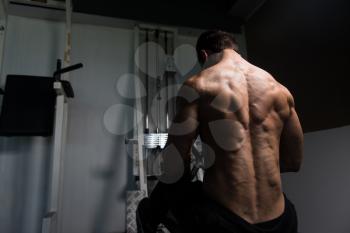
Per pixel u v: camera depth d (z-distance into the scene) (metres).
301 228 1.72
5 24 1.84
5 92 1.68
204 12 2.37
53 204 1.49
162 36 2.24
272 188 0.77
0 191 1.69
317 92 1.68
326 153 1.59
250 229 0.68
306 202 1.70
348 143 1.45
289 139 0.90
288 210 0.79
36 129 1.65
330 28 1.60
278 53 2.05
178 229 0.78
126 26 2.17
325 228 1.56
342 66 1.50
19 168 1.75
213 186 0.75
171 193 0.78
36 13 1.96
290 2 1.95
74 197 1.80
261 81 0.86
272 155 0.80
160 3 2.25
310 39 1.75
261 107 0.81
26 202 1.71
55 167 1.53
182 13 2.29
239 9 2.37
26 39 1.93
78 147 1.88
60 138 1.57
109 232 1.81
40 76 1.82
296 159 0.93
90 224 1.79
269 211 0.74
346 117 1.47
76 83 1.98
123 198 1.88
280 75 2.03
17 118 1.64
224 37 0.98
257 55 2.30
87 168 1.87
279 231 0.72
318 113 1.67
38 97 1.72
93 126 1.94
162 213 0.79
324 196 1.58
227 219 0.69
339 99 1.52
